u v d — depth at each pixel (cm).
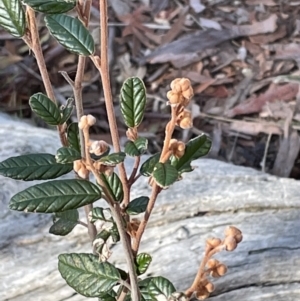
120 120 81
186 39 89
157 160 28
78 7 27
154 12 92
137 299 28
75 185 27
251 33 90
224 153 79
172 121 24
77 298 47
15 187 52
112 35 89
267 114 82
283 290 48
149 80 86
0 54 87
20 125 60
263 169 78
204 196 53
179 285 48
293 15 92
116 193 28
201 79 86
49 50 87
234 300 48
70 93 84
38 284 47
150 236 50
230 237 26
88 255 30
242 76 86
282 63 87
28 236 49
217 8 93
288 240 51
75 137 32
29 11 30
